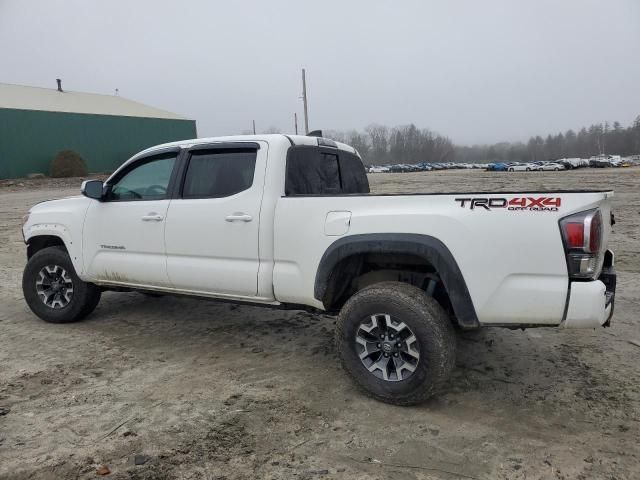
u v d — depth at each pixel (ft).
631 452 9.62
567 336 15.65
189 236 14.14
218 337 16.06
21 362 14.01
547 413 11.13
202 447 9.86
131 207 15.31
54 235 16.97
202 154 14.39
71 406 11.46
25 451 9.70
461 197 10.84
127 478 8.91
